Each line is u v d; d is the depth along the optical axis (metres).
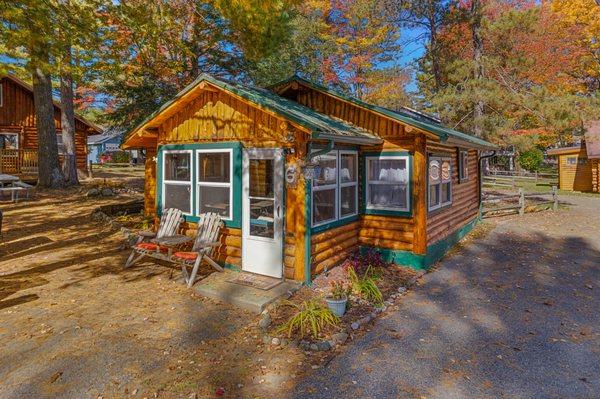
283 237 7.29
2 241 9.80
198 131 8.27
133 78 16.33
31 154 21.00
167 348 4.97
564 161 26.98
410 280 7.86
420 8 23.03
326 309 5.79
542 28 20.70
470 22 19.98
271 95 9.32
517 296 7.15
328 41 30.06
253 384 4.27
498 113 18.45
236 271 7.83
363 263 8.52
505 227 13.52
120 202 15.25
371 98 31.83
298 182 7.07
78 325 5.50
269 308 6.14
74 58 10.23
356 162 9.12
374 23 29.80
